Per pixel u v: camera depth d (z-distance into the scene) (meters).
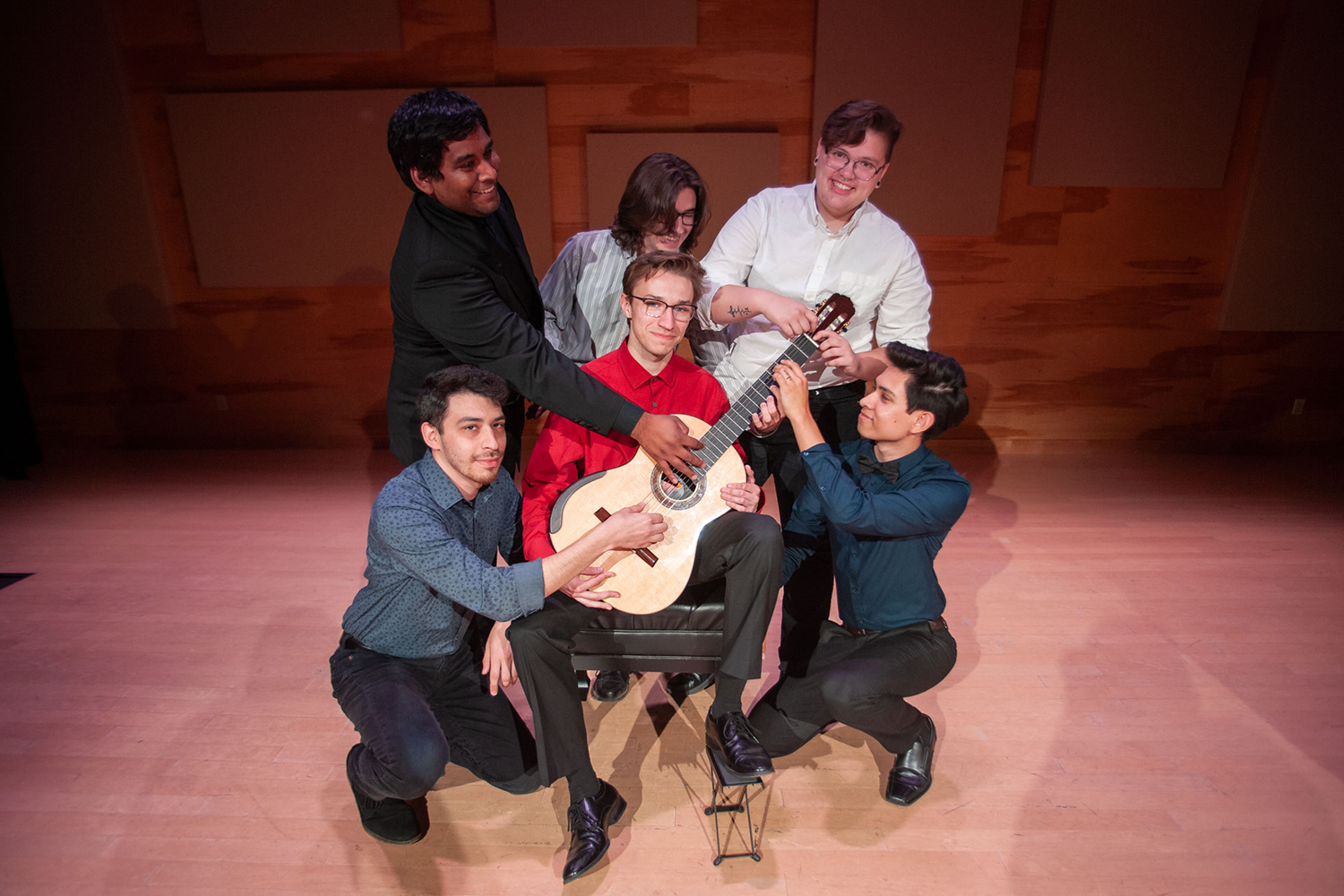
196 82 4.18
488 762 1.90
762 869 1.80
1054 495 4.02
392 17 4.00
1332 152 4.12
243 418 4.73
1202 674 2.54
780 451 2.53
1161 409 4.64
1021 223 4.32
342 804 2.01
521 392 1.96
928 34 3.95
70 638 2.75
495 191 1.91
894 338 2.62
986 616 2.88
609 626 1.88
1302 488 4.15
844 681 1.80
